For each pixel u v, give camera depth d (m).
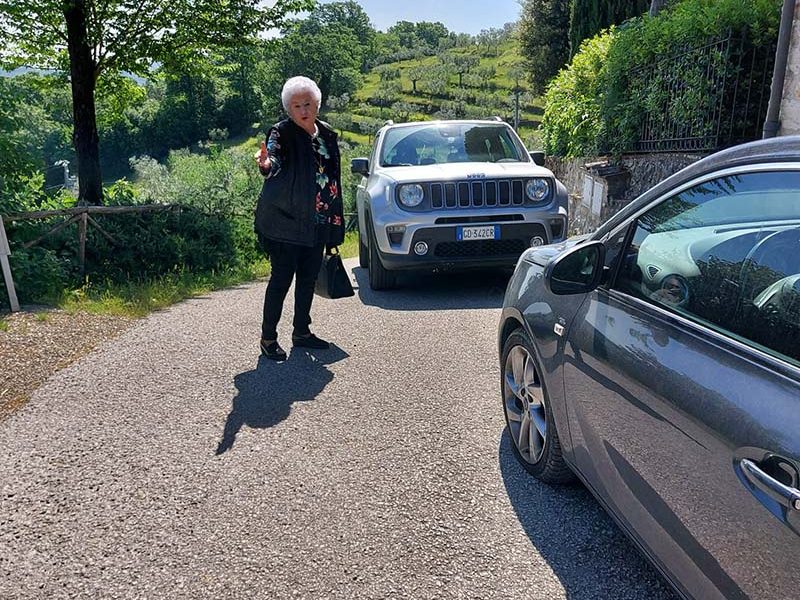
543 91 34.28
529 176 7.46
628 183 10.10
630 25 11.82
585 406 2.81
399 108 104.94
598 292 2.88
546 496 3.30
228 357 5.49
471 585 2.64
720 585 1.99
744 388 1.92
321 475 3.53
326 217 5.35
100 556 2.85
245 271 11.35
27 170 8.98
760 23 7.79
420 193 7.41
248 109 123.19
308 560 2.81
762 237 2.13
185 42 15.51
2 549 2.91
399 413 4.32
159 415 4.30
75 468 3.62
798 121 6.55
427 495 3.32
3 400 4.54
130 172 117.44
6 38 15.01
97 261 9.99
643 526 2.45
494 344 5.76
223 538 2.97
